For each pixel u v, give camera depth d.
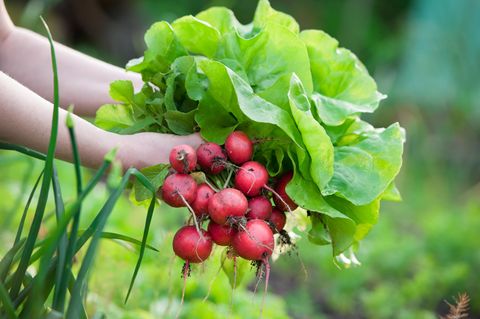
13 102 0.73
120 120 0.83
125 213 1.49
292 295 1.54
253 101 0.74
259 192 0.76
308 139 0.74
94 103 0.92
